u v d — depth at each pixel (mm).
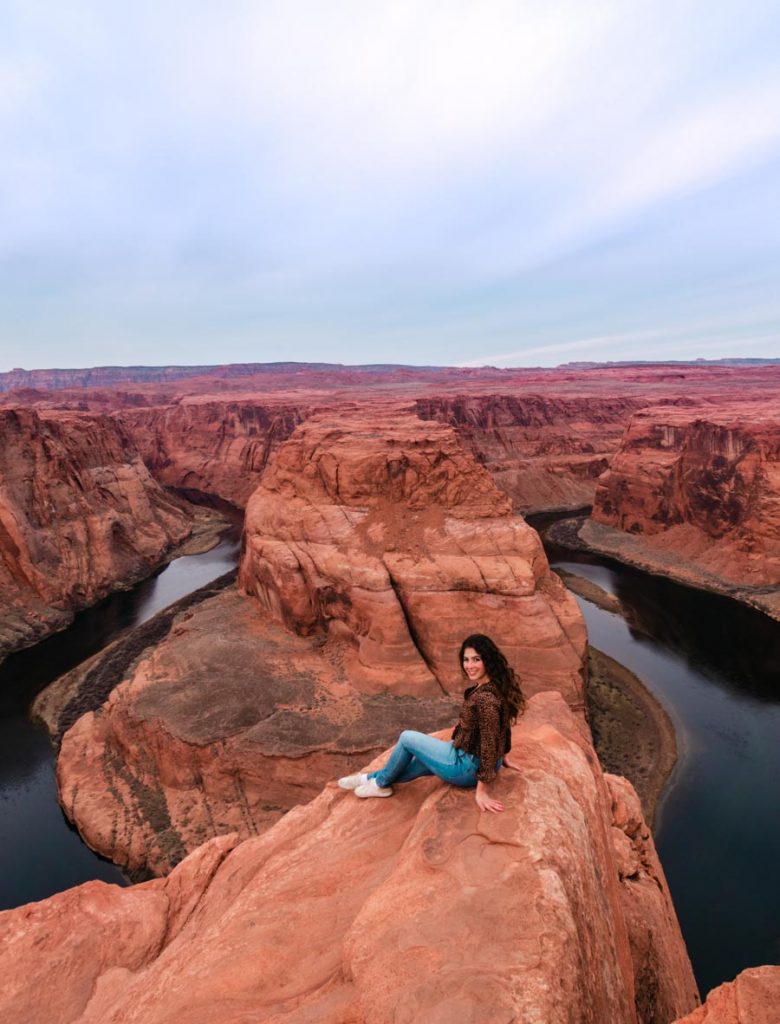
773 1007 4105
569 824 5074
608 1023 4238
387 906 4398
